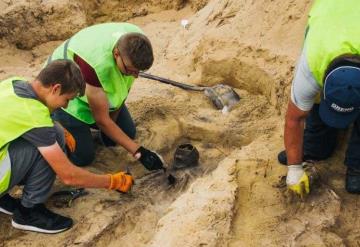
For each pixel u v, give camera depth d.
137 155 3.79
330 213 3.37
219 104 4.38
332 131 3.57
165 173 3.94
